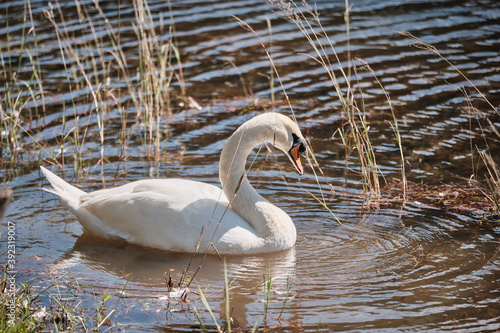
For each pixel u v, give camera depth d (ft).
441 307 28.30
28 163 44.98
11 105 47.91
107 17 68.69
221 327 27.04
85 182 42.19
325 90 55.98
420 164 44.42
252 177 43.60
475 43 63.31
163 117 52.39
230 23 68.69
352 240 35.45
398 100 53.57
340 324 27.07
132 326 27.07
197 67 60.13
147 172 43.62
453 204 39.22
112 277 31.71
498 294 29.35
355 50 62.44
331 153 46.55
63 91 55.11
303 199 40.47
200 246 33.96
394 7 73.51
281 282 31.04
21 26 65.62
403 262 32.76
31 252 34.06
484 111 51.16
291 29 67.41
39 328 26.50
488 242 34.63
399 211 38.65
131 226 34.76
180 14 70.59
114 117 51.98
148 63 53.11
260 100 54.29
